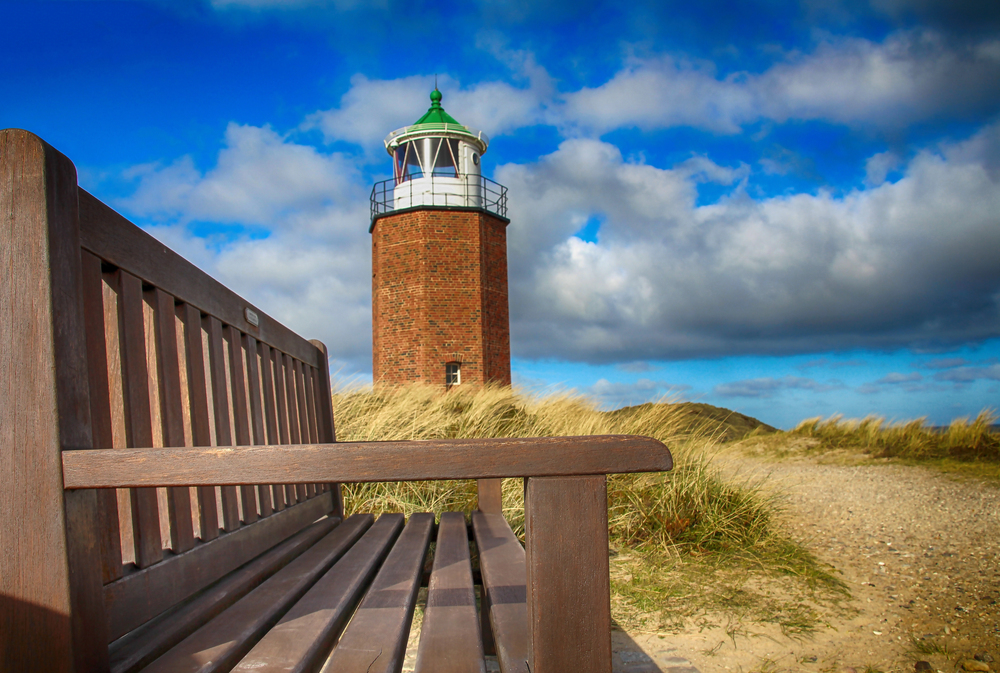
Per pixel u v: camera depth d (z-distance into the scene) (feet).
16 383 3.07
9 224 3.15
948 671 7.02
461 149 62.13
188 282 4.92
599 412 20.24
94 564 3.15
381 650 3.43
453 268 56.08
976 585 9.78
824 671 7.07
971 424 24.94
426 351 54.80
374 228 60.59
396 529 7.69
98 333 3.71
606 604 3.16
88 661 3.01
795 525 14.06
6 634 2.94
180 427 4.54
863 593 9.62
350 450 3.11
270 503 6.16
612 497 13.42
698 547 11.84
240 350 6.07
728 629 8.20
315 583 5.12
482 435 18.21
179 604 4.18
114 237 3.89
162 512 4.97
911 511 15.16
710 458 15.21
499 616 4.08
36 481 3.02
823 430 30.01
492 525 7.92
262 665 3.20
